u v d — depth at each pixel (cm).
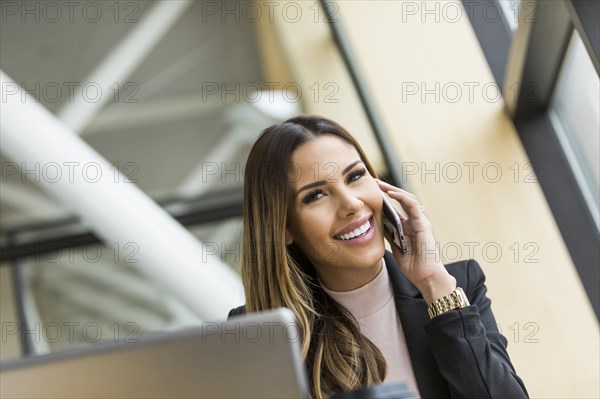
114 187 539
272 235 241
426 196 415
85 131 927
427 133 432
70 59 893
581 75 361
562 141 407
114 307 857
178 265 562
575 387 361
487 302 252
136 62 905
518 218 397
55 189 524
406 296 241
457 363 218
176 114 938
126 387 151
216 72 940
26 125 507
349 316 241
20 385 151
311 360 239
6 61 887
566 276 381
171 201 741
